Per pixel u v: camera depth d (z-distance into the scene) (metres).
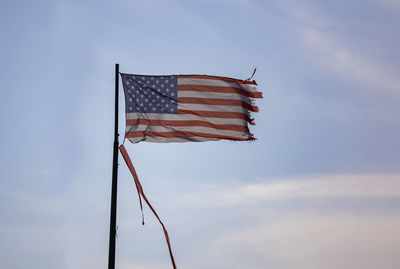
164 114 17.98
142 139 17.59
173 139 17.83
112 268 14.09
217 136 18.25
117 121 15.77
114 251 14.23
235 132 18.47
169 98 18.16
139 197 15.80
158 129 17.81
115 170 15.07
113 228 14.42
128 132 17.47
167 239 15.57
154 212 15.69
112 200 14.75
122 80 17.91
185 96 18.28
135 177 16.12
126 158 16.61
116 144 15.41
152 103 17.95
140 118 17.70
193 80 18.52
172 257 15.49
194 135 18.11
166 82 18.25
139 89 17.98
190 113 18.22
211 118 18.36
